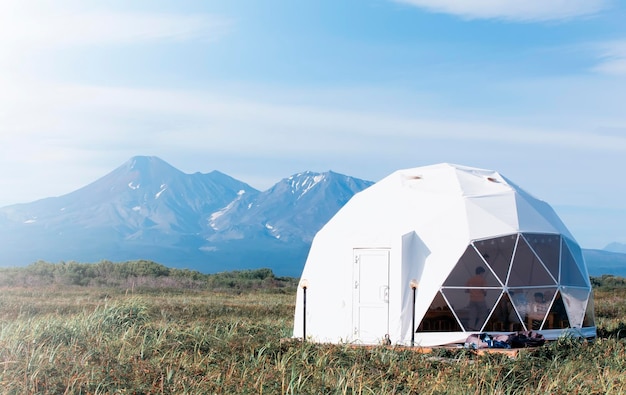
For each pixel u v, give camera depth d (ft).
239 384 35.63
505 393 37.40
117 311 56.44
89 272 148.25
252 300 112.06
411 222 59.98
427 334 56.70
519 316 57.98
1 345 40.86
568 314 60.90
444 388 37.27
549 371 42.98
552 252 61.52
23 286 125.49
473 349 50.62
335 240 62.03
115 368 37.37
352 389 35.29
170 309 83.15
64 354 39.83
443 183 64.18
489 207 61.00
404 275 57.93
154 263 169.37
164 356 41.06
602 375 42.55
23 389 33.24
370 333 58.39
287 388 34.53
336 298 60.70
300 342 48.98
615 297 124.36
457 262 57.88
